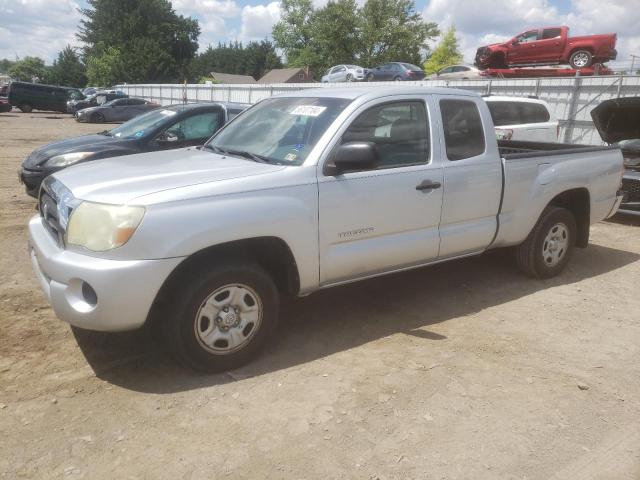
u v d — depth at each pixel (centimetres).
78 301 316
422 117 427
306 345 396
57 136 2102
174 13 8144
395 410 316
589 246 699
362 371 359
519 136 1079
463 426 303
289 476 260
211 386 336
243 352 355
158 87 4319
